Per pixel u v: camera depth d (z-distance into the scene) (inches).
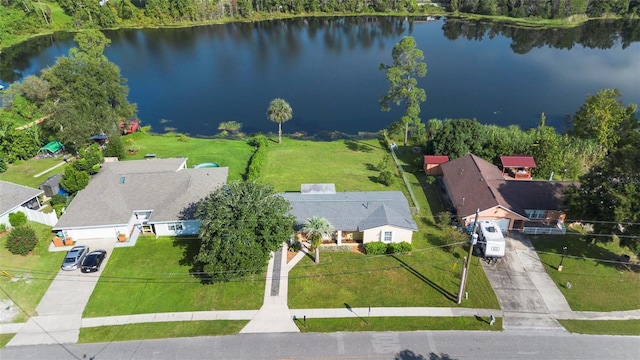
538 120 3617.1
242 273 1542.8
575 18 6688.0
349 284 1658.5
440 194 2349.9
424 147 2832.2
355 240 1910.7
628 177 1683.1
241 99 4109.3
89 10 6555.1
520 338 1435.8
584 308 1558.8
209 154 2800.2
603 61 5152.6
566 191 1831.9
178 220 1883.6
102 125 2743.6
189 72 4849.9
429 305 1565.0
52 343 1411.2
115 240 1891.0
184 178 2110.0
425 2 7716.5
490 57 5344.5
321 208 1918.1
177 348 1396.4
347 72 4852.4
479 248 1850.4
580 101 3981.3
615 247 1875.0
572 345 1412.4
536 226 1984.5
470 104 3959.2
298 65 5103.3
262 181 2422.5
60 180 2133.4
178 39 6176.2
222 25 6929.1
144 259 1780.3
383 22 7052.2
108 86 2896.2
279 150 2994.6
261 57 5398.6
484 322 1496.1
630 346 1408.7
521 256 1818.4
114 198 1979.6
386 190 2367.1
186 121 3614.7
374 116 3752.5
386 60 5231.3
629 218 1621.6
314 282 1667.1
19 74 4667.8
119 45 5846.5
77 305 1552.7
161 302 1568.7
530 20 6766.7
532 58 5295.3
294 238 1870.1
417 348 1398.9
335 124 3597.4
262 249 1578.5
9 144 2546.8
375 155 2940.5
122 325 1476.4
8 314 1513.3
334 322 1492.4
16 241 1761.8
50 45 5841.5
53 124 2603.3
